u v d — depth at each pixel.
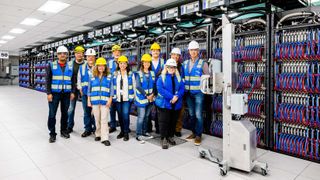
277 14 3.53
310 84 3.15
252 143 2.68
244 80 3.79
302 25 3.13
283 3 4.00
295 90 3.26
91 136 4.21
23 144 3.72
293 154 3.28
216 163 3.00
